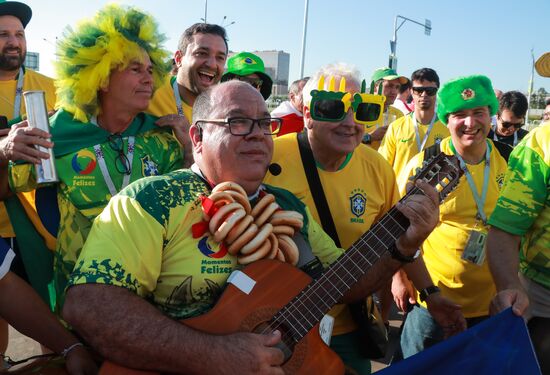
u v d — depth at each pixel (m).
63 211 2.77
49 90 4.03
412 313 3.59
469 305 3.56
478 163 3.64
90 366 2.22
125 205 2.05
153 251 2.03
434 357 2.20
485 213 3.55
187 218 2.12
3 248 2.33
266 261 2.18
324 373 2.13
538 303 2.70
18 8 3.80
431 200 2.24
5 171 2.77
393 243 2.30
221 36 4.20
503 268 2.55
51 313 2.39
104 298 1.89
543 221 2.61
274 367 1.93
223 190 2.18
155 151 2.99
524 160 2.62
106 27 2.76
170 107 4.08
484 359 2.23
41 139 2.51
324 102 2.77
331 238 2.84
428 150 3.79
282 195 2.51
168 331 1.89
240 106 2.20
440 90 3.65
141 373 1.91
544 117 4.41
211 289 2.10
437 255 3.60
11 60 3.80
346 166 2.97
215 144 2.20
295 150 2.96
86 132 2.82
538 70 3.21
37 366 2.25
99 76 2.73
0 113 3.85
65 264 2.74
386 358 4.73
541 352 2.67
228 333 2.01
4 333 3.69
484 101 3.46
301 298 2.16
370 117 2.82
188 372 1.89
